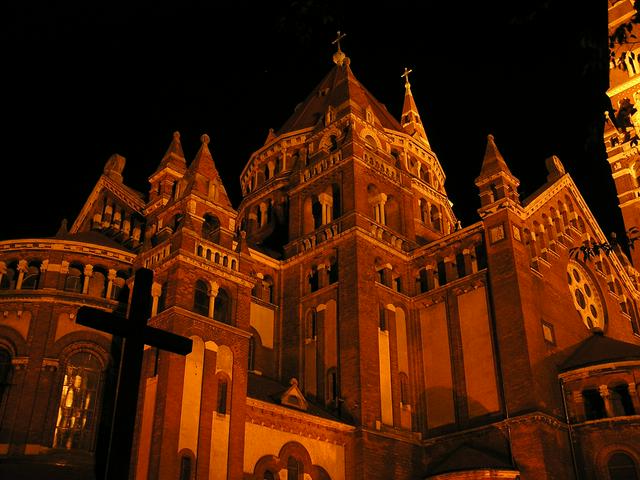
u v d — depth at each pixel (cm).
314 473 4216
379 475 4350
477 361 4631
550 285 4966
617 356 4438
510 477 4009
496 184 4959
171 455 3641
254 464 4003
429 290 5131
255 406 4141
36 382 4188
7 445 3991
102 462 4116
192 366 3953
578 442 4312
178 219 4641
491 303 4691
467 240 5041
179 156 5600
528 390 4241
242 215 7106
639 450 4109
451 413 4656
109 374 4400
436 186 7062
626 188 7075
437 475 4131
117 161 6288
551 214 5381
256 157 7194
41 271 4550
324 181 5603
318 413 4459
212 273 4334
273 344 5222
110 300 4606
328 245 5231
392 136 6794
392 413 4659
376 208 5491
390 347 4875
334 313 4969
